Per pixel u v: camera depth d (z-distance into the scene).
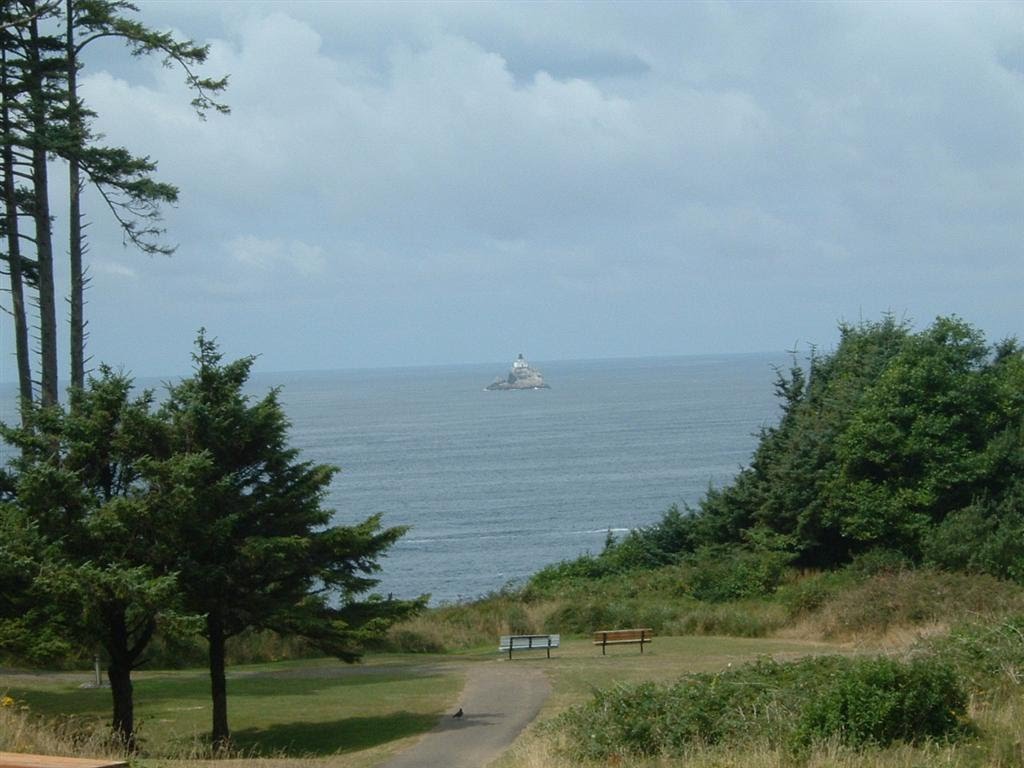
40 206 55.31
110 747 29.92
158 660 60.69
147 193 56.56
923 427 80.25
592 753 26.75
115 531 36.88
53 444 39.53
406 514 172.00
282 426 41.66
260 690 50.62
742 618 68.12
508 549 140.75
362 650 58.16
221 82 57.09
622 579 86.31
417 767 31.89
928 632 50.34
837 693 24.61
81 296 57.34
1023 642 30.45
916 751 22.92
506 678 51.03
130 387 41.41
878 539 80.56
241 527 40.66
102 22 55.34
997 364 91.12
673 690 29.00
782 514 86.31
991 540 72.12
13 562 35.22
